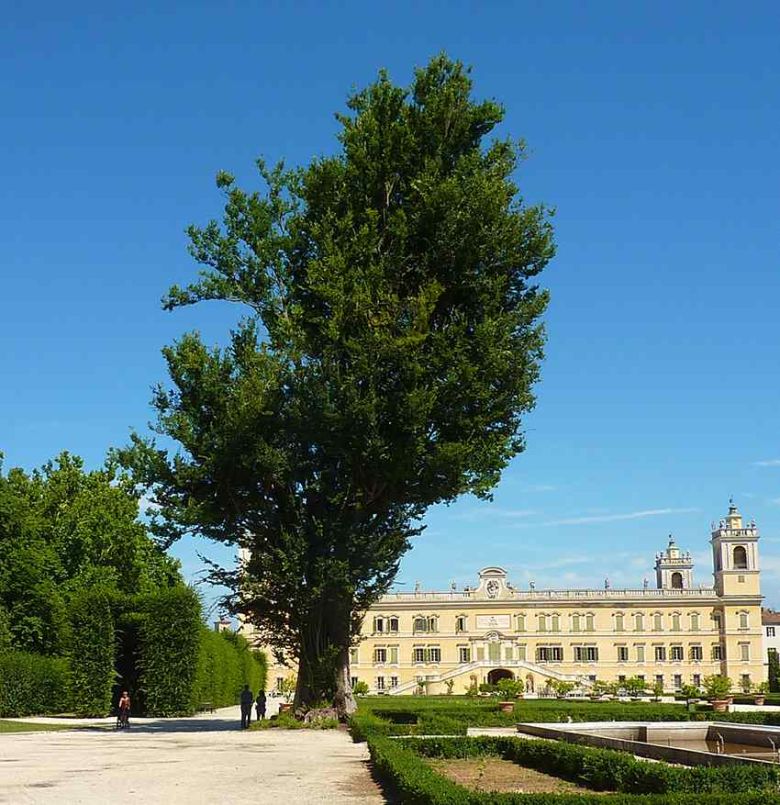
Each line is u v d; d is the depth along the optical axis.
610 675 125.44
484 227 38.56
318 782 20.95
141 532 74.50
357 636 44.31
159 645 56.62
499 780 21.28
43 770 23.77
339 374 36.94
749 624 125.56
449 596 128.12
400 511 40.03
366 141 40.03
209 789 19.81
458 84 40.59
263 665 109.06
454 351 37.53
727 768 17.83
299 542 38.12
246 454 38.06
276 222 40.69
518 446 39.84
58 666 57.41
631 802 14.74
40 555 64.81
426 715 39.47
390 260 38.53
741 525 128.62
